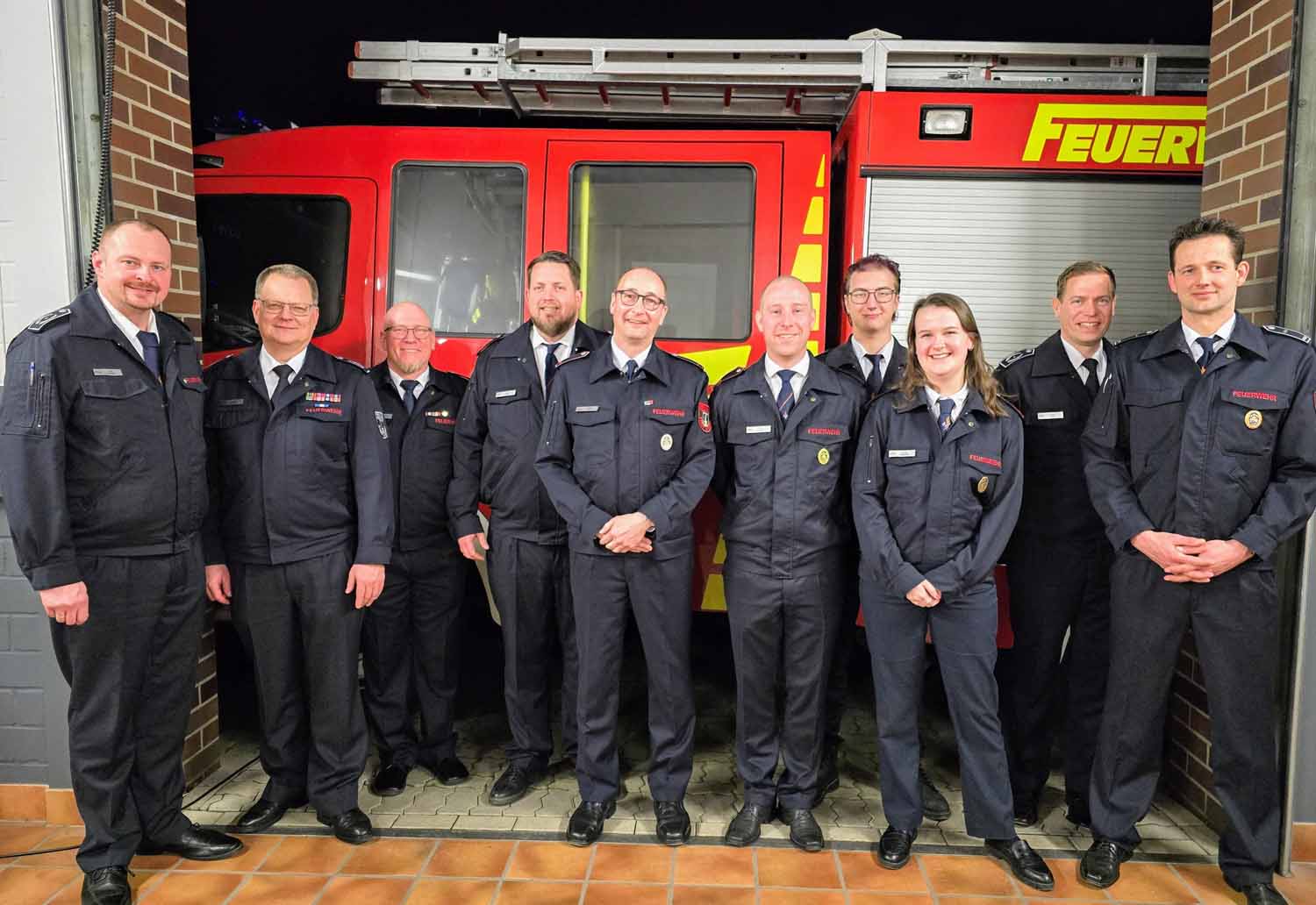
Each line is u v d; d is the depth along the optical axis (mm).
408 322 2967
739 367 3473
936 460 2488
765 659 2703
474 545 2938
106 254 2270
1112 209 3314
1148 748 2512
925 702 3986
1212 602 2354
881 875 2545
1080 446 2646
